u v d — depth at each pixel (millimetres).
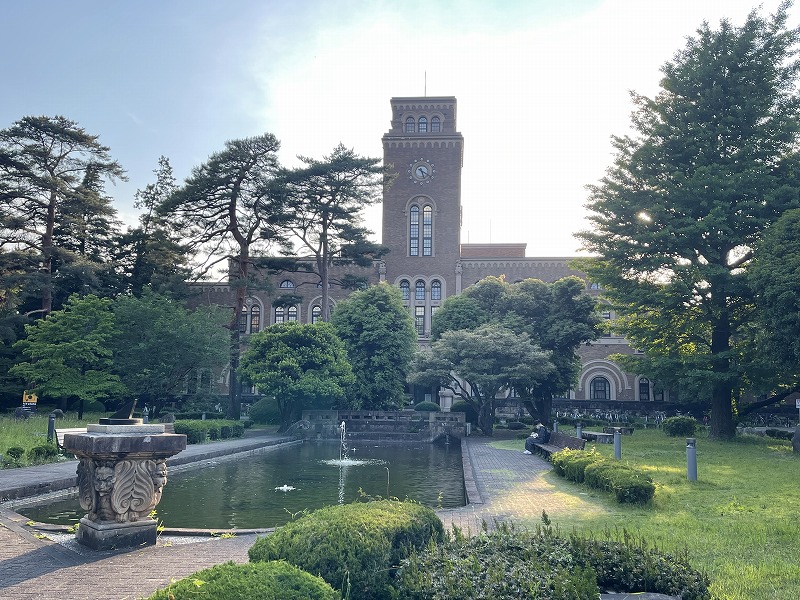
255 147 40406
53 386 35250
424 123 64062
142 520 8703
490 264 59969
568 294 41906
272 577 3768
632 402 52250
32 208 42281
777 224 24516
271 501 14422
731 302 28391
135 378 36406
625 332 30938
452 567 5035
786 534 8953
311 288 61531
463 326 42969
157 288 44125
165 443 8781
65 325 36312
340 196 45031
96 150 43531
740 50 27359
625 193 28859
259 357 37375
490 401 37969
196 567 7547
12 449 17547
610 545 5934
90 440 8320
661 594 5324
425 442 36156
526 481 16125
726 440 27281
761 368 26844
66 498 14281
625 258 29297
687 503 12078
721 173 26578
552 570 5027
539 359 36156
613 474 13102
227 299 61500
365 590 5141
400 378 42312
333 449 30328
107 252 50281
